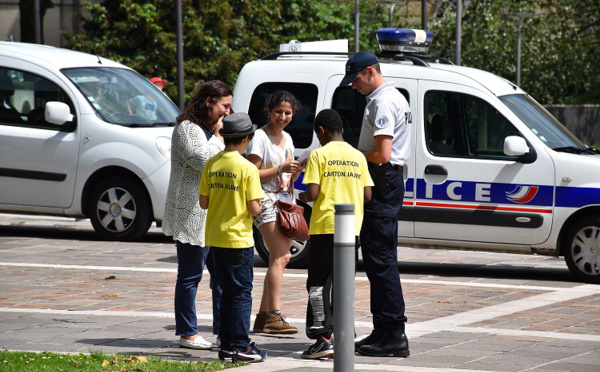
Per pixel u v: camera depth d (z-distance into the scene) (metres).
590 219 12.68
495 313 10.58
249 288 8.30
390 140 8.63
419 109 13.18
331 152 8.63
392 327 8.50
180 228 8.66
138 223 15.84
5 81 16.31
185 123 8.60
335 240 6.59
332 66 13.56
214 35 37.41
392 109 8.73
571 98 50.50
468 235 13.03
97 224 16.03
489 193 12.90
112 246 15.48
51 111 15.67
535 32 48.44
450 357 8.47
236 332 8.23
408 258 15.20
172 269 13.33
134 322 9.86
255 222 9.43
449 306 10.98
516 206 12.83
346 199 8.57
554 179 12.71
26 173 16.09
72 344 8.87
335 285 6.59
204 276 12.87
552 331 9.61
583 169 12.64
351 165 8.60
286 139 9.80
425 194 13.12
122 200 15.89
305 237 9.21
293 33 42.12
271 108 9.66
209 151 8.50
